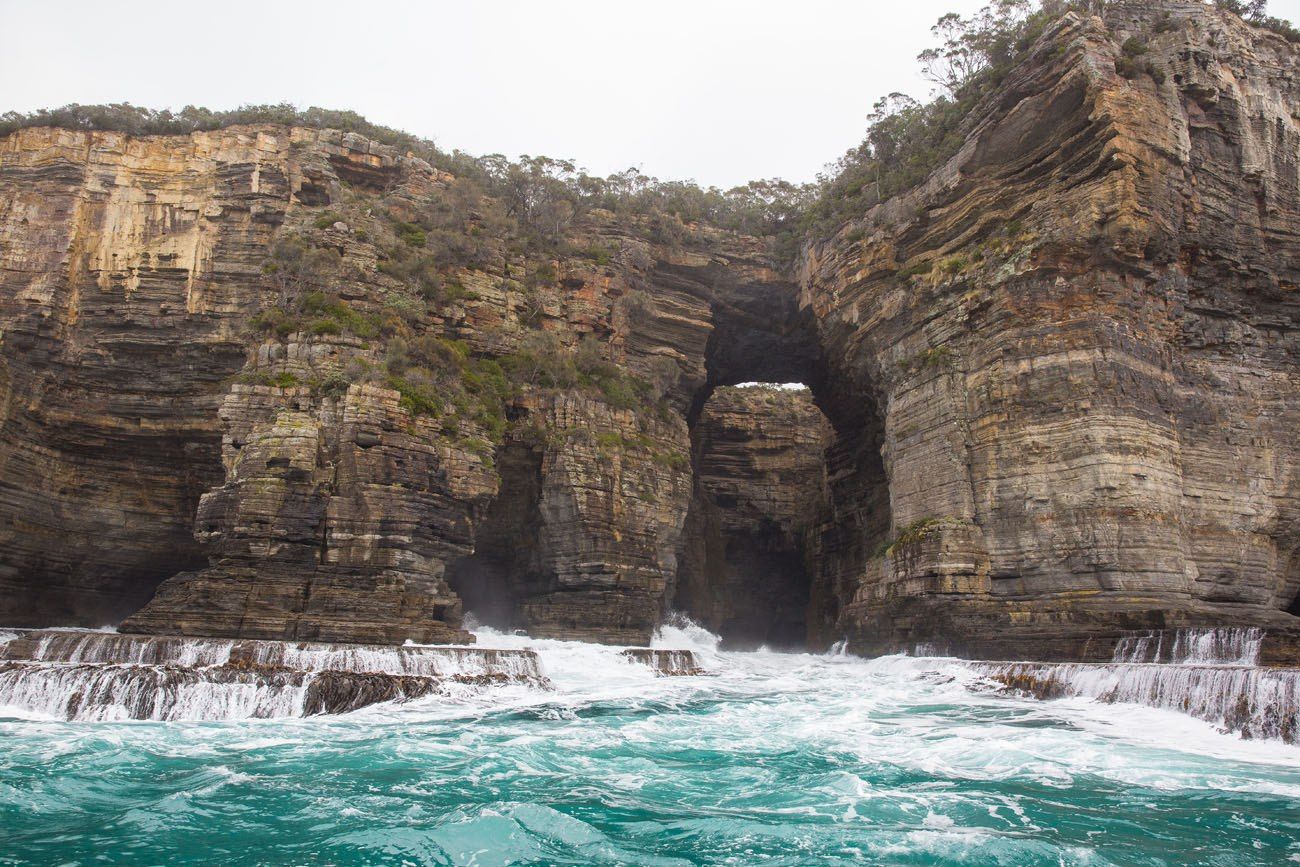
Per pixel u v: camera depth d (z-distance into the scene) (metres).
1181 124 43.53
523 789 16.86
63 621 48.03
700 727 24.89
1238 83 46.09
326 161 53.16
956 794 16.89
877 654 47.88
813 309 60.34
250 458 38.44
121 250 49.69
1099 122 42.44
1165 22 46.22
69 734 21.56
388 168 56.19
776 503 74.69
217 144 51.72
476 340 52.16
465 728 23.97
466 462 43.03
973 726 25.19
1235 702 24.06
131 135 51.50
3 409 45.59
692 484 63.78
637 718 26.47
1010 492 42.75
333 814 14.87
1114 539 38.75
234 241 50.19
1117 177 41.66
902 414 50.38
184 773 17.84
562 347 55.12
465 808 15.29
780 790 17.11
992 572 42.84
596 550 48.50
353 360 41.72
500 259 55.84
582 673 36.00
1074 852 13.34
